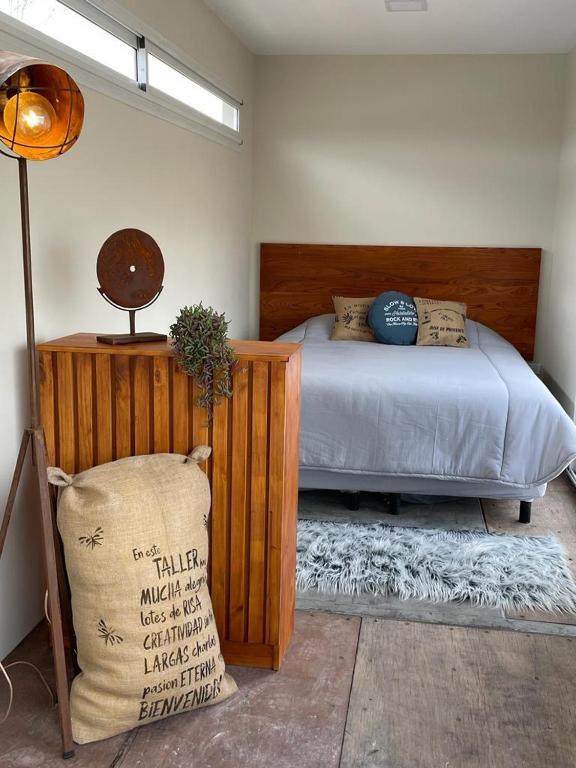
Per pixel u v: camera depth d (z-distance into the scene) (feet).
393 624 8.33
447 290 17.60
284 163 17.70
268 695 7.01
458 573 9.30
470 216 17.34
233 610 7.45
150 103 10.85
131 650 6.25
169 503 6.52
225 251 15.62
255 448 7.13
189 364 6.92
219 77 14.44
